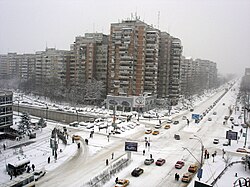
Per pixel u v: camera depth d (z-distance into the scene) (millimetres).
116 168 58156
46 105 145625
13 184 46906
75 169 58094
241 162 65438
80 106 151625
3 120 86875
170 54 175375
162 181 53562
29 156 65875
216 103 193625
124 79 142375
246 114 144500
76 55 171625
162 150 75000
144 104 138500
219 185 52219
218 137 92750
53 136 80438
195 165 60688
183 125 112312
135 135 92062
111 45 145375
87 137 86625
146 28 149375
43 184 50312
